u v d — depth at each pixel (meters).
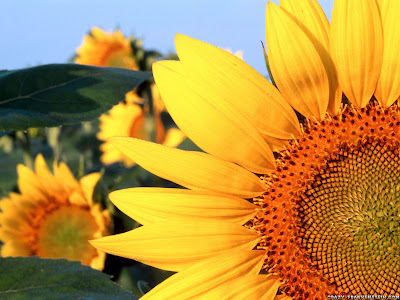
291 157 0.49
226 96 0.47
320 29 0.47
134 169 0.69
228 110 0.47
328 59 0.48
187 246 0.47
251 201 0.49
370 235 0.48
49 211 0.65
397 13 0.46
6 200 0.66
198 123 0.47
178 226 0.47
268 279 0.48
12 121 0.47
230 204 0.48
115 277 0.60
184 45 0.47
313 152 0.49
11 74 0.49
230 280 0.47
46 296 0.46
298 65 0.47
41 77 0.49
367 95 0.48
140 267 0.62
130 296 0.46
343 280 0.48
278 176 0.49
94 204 0.61
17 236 0.65
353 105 0.49
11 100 0.48
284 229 0.48
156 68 0.46
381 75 0.48
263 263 0.48
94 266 0.60
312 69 0.47
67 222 0.63
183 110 0.46
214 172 0.47
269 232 0.48
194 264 0.47
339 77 0.48
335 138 0.49
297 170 0.49
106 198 0.61
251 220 0.49
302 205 0.49
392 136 0.48
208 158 0.47
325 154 0.49
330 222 0.48
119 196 0.47
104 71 0.49
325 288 0.48
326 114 0.49
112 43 1.00
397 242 0.48
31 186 0.65
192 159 0.47
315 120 0.49
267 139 0.49
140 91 0.93
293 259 0.48
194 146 0.61
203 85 0.47
